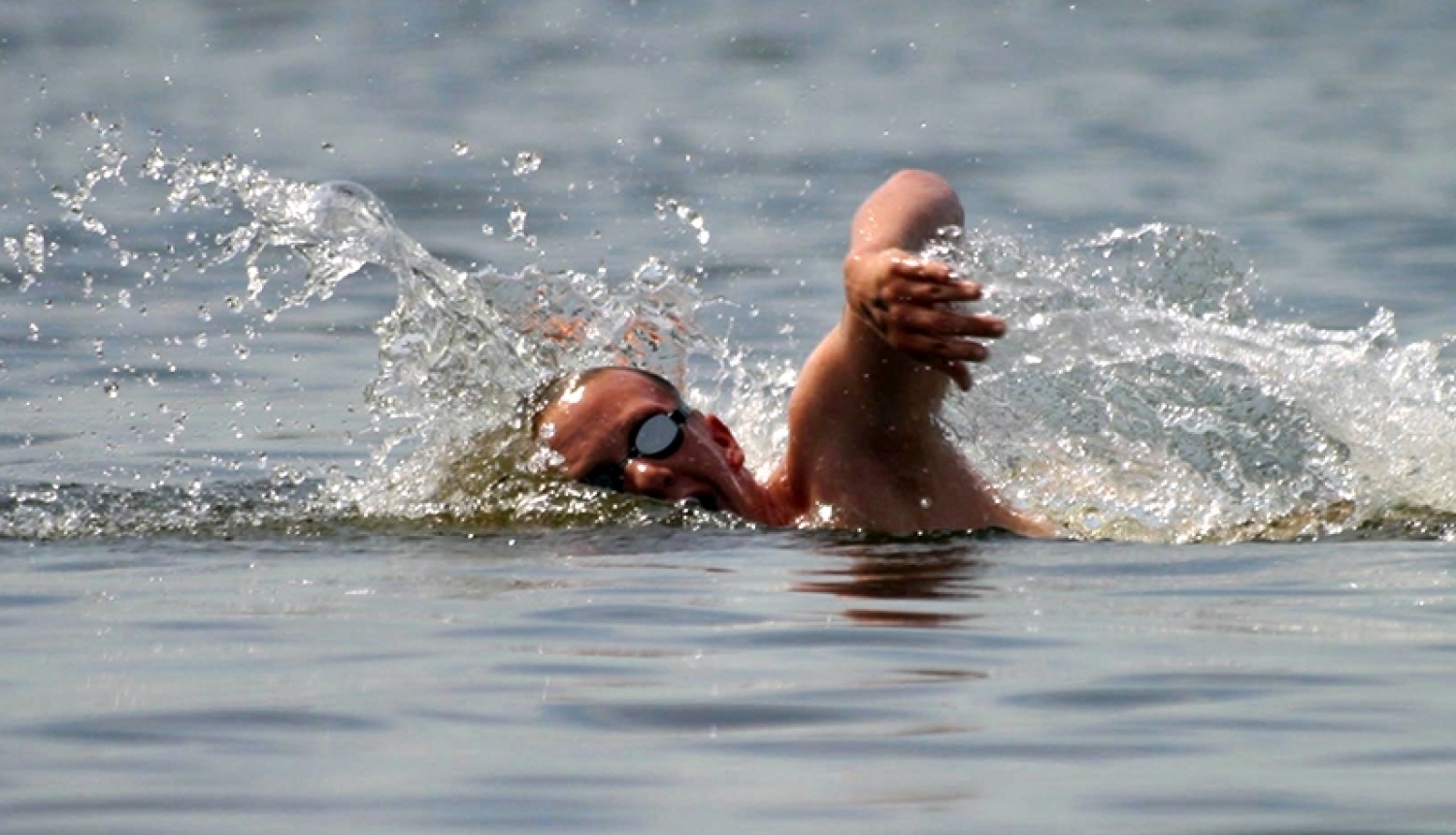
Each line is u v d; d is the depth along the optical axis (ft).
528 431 66.64
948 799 34.24
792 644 45.96
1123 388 69.05
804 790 34.76
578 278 75.41
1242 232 140.15
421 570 55.83
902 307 52.60
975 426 68.33
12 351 105.29
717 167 178.19
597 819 33.19
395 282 128.67
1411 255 128.77
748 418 79.61
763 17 302.45
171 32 287.28
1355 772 35.73
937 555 57.77
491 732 38.45
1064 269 70.18
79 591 53.01
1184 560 56.95
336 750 37.32
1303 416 68.64
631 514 63.46
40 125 201.26
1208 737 38.04
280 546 60.18
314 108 221.05
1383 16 303.68
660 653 44.93
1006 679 42.55
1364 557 57.00
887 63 256.73
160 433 87.56
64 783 35.32
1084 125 204.85
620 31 287.28
